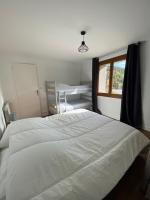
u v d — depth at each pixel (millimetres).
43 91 4184
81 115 2102
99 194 833
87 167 921
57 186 749
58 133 1416
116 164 1050
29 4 1425
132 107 2986
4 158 1097
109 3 1435
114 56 3402
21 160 864
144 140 1543
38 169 809
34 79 3951
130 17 1729
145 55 2658
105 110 3910
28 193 679
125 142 1300
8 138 1306
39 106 4160
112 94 3592
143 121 2902
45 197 674
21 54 3545
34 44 2758
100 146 1199
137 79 2752
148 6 1497
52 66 4277
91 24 1912
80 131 1516
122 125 1689
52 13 1613
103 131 1508
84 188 788
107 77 3791
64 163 906
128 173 1493
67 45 2844
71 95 4672
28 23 1854
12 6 1450
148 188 1209
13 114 2936
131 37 2430
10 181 739
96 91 4047
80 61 4652
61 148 1055
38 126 1544
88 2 1414
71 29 2066
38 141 1113
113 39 2510
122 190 1270
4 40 2479
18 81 3686
